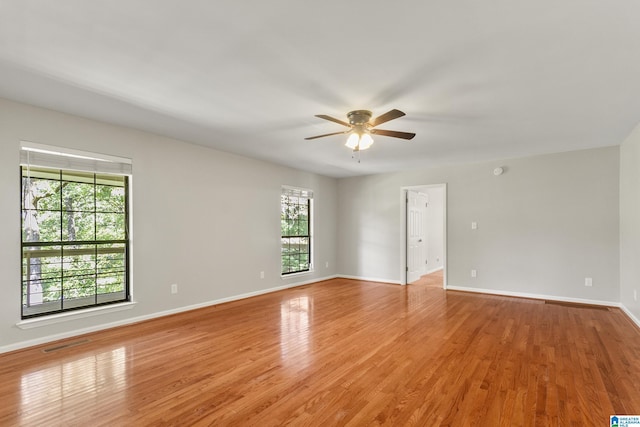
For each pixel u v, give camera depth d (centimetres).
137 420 198
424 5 170
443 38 200
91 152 354
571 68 235
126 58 225
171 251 431
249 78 254
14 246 305
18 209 308
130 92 281
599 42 202
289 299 523
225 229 502
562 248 504
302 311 449
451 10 173
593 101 296
